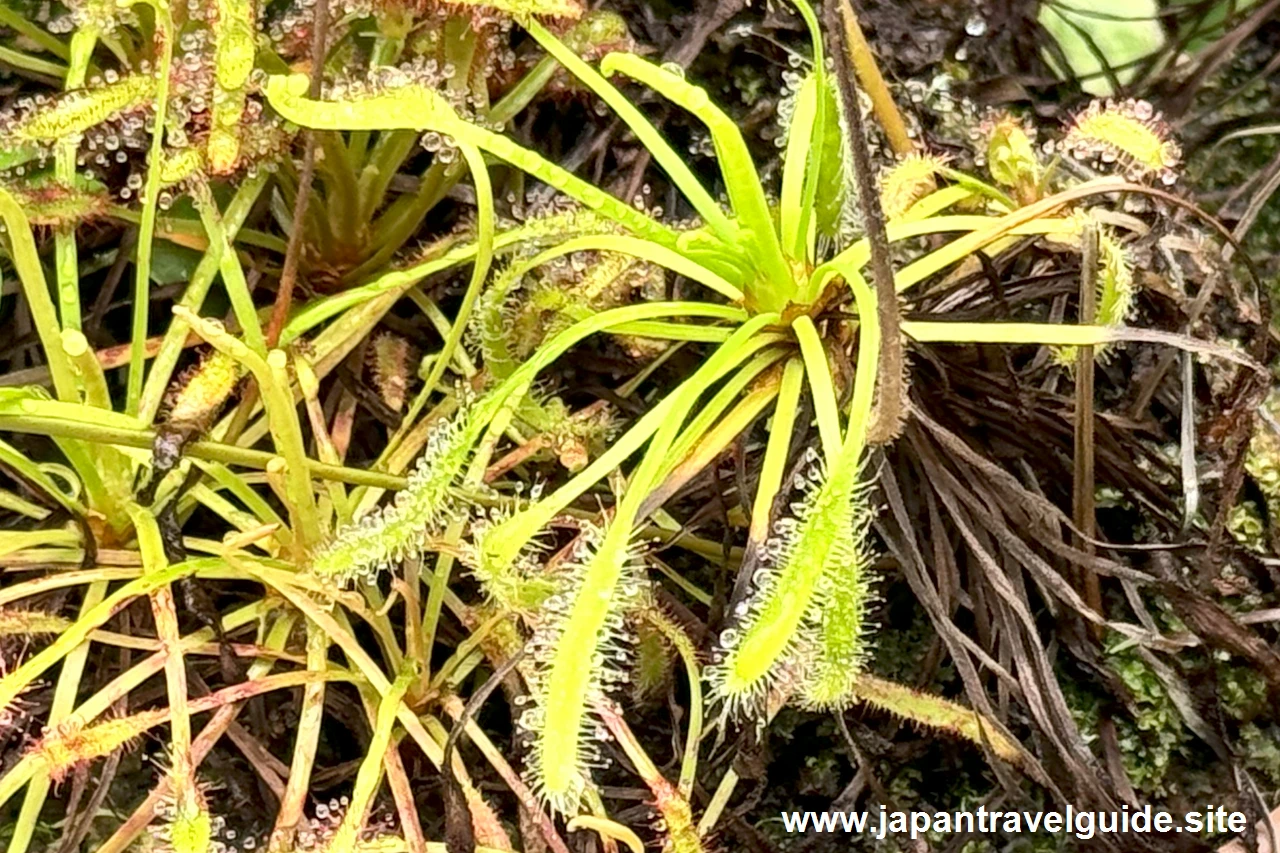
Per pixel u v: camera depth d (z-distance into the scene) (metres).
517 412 0.41
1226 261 0.44
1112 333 0.38
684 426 0.43
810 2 0.47
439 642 0.43
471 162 0.39
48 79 0.45
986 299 0.42
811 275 0.39
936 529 0.41
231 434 0.41
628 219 0.39
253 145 0.40
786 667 0.38
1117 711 0.43
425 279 0.45
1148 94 0.47
